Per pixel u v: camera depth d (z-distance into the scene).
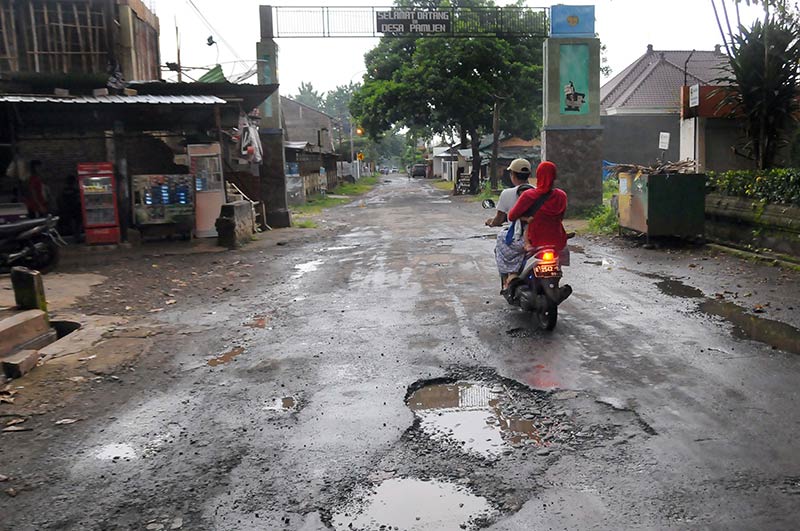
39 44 16.22
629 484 3.54
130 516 3.41
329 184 50.41
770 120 13.30
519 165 7.23
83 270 11.86
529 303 6.81
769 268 9.66
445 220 20.67
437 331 6.86
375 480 3.70
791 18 12.87
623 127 35.44
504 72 35.75
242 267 11.94
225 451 4.16
